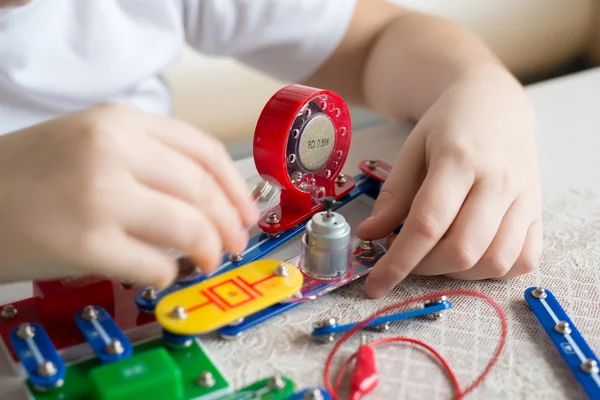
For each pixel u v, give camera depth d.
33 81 0.57
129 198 0.32
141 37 0.64
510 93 0.54
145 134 0.34
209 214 0.35
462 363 0.35
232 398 0.32
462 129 0.47
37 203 0.32
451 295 0.41
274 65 0.74
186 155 0.36
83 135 0.32
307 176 0.46
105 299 0.37
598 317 0.39
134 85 0.65
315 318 0.38
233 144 0.89
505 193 0.44
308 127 0.44
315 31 0.68
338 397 0.33
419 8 0.97
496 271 0.41
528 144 0.49
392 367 0.35
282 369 0.34
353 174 0.54
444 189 0.42
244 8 0.68
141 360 0.31
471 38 0.65
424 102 0.58
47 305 0.35
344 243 0.40
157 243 0.33
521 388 0.34
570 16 1.11
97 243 0.31
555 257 0.45
